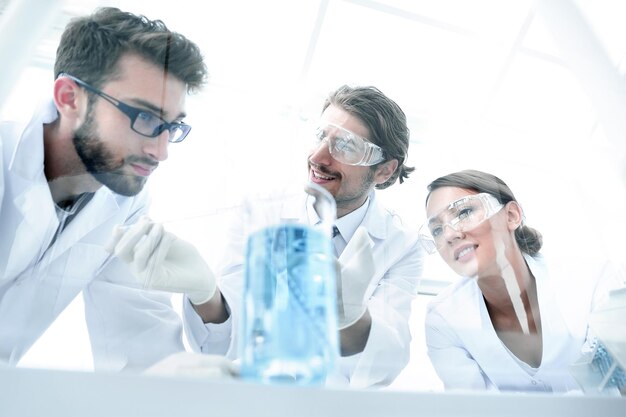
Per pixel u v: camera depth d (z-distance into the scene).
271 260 0.43
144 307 0.91
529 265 1.18
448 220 1.23
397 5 1.81
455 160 1.76
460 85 1.91
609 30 1.15
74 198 1.02
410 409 0.40
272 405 0.36
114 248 0.89
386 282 1.17
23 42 0.90
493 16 1.81
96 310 0.89
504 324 1.08
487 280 1.14
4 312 0.83
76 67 1.01
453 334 1.04
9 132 0.98
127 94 1.01
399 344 0.84
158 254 0.87
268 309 0.40
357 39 1.87
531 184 1.61
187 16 1.64
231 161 1.31
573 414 0.44
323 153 1.33
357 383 0.77
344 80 1.85
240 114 1.54
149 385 0.35
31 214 0.92
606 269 1.19
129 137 1.02
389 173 1.43
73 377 0.34
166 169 1.25
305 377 0.38
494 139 1.80
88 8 1.09
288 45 1.79
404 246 1.25
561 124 1.65
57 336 0.81
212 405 0.35
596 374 0.77
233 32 1.71
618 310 0.77
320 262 0.43
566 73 1.71
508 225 1.23
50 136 1.00
